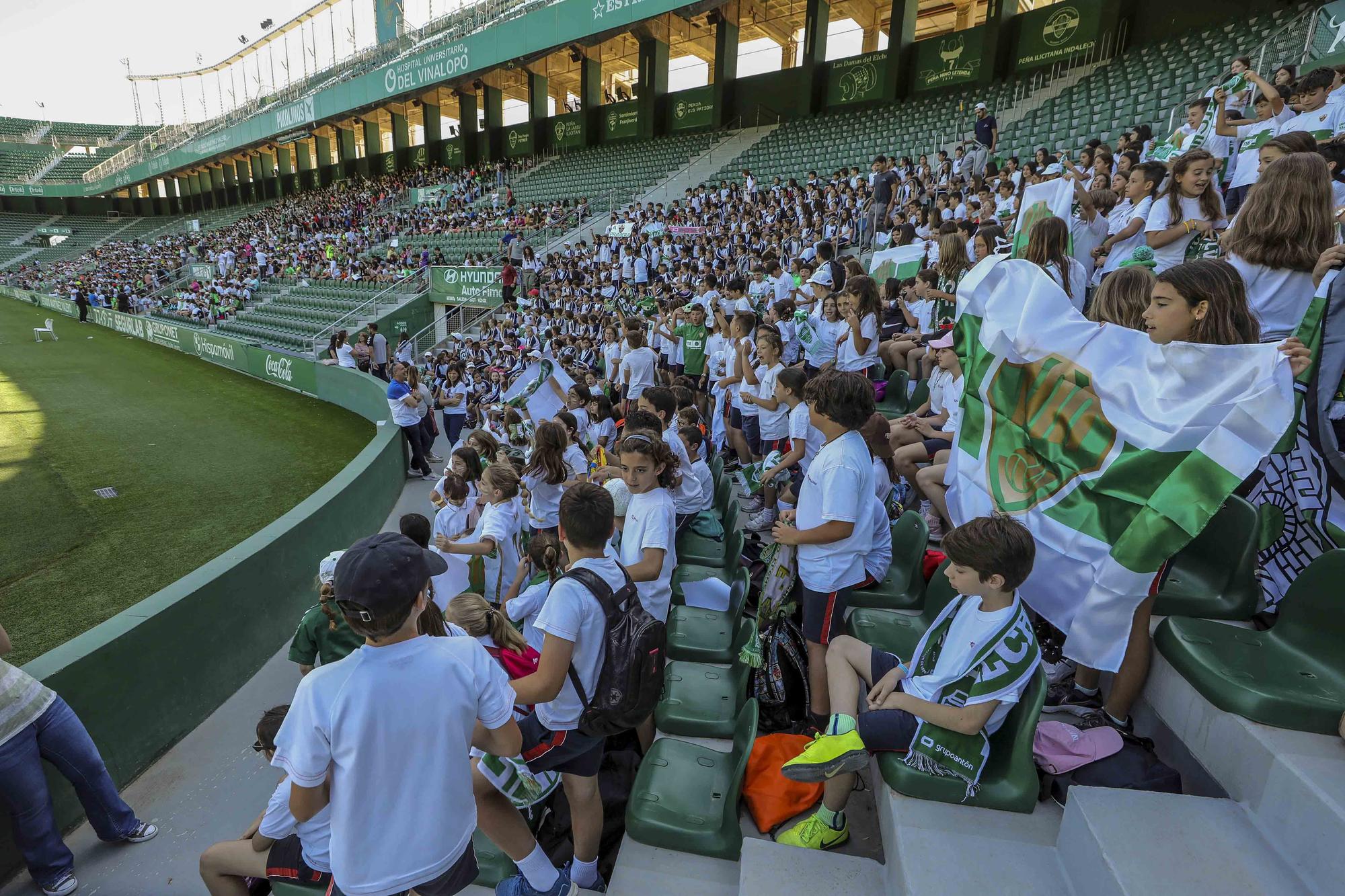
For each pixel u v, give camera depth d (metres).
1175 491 2.38
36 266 56.31
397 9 38.78
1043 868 2.03
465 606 3.15
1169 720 2.38
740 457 7.38
